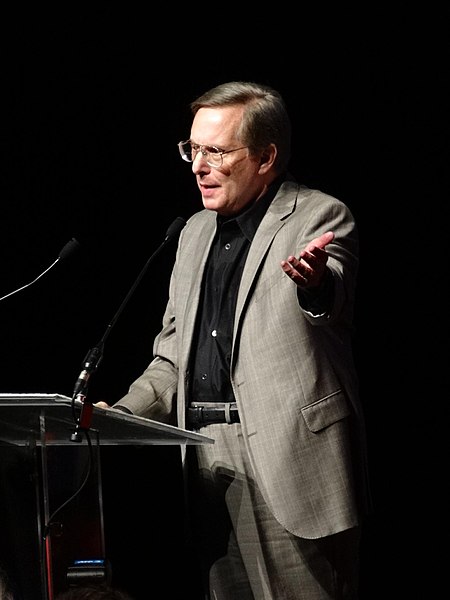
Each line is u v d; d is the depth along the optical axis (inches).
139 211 613.6
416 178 575.5
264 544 365.7
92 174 614.5
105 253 617.9
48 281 620.4
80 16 601.6
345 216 368.5
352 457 364.5
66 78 607.8
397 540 592.4
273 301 362.0
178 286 398.9
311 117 580.1
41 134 613.0
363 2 568.7
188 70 593.6
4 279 619.8
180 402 383.6
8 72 607.8
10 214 617.3
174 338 409.7
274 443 356.2
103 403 356.5
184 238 412.2
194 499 385.1
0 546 321.4
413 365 590.2
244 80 582.2
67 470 333.7
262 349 360.5
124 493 605.6
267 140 378.9
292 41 578.6
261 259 367.9
